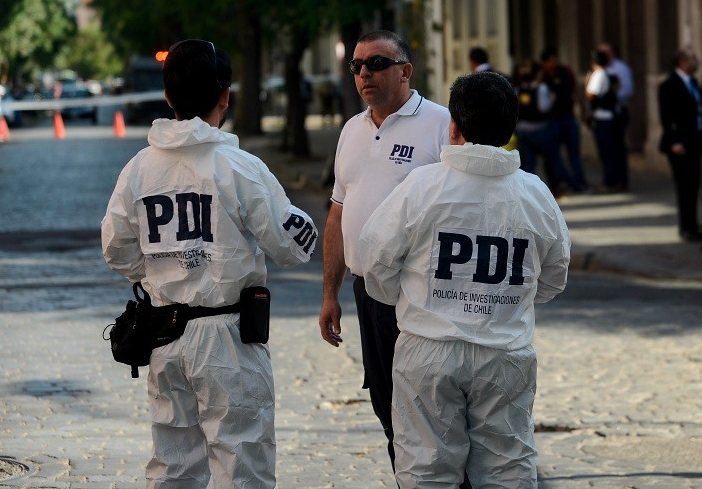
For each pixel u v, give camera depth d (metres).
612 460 9.28
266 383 6.27
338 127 62.41
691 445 9.63
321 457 9.39
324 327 7.51
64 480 8.65
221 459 6.17
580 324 14.77
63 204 30.45
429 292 5.90
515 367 5.89
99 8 87.25
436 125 7.17
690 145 20.52
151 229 6.20
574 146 27.39
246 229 6.18
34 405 11.03
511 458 5.97
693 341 13.64
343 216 7.27
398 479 6.04
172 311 6.18
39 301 16.78
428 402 5.92
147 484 6.36
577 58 39.75
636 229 22.23
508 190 5.89
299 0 34.44
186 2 43.00
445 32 53.03
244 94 54.00
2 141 60.28
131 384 11.86
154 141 6.16
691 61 20.50
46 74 160.25
